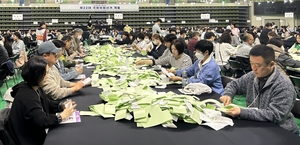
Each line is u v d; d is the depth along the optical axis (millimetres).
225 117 1591
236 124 1532
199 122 1527
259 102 1756
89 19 17141
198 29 16125
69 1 17750
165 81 2656
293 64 3596
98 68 3539
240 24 19500
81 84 2334
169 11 18844
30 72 1586
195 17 19094
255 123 1550
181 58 3463
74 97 2156
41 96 1757
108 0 17844
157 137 1358
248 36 4844
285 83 1623
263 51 1616
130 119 1615
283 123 1652
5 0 17344
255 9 19516
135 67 3461
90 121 1598
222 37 5215
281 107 1584
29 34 14625
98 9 17125
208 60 2676
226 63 5121
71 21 18000
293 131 1677
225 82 2777
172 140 1322
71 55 4652
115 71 3271
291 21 20016
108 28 16594
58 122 1549
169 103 1668
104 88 2395
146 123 1525
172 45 3480
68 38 4344
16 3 17391
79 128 1485
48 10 17719
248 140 1320
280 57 3619
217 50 5207
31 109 1515
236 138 1345
